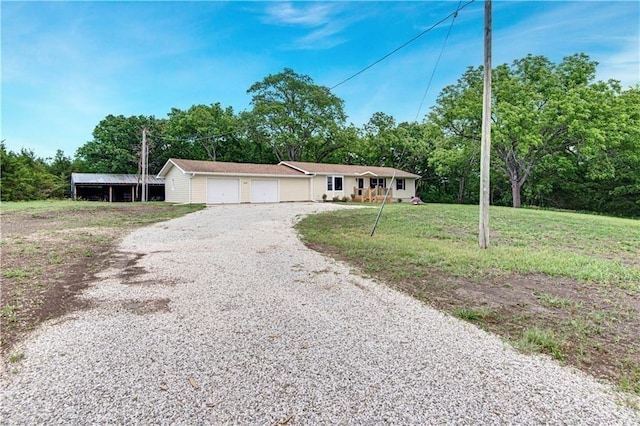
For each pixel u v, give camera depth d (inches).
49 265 218.1
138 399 87.4
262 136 1295.5
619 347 117.0
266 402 86.9
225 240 328.8
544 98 764.6
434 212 569.3
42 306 149.6
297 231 387.5
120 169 1267.2
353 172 1019.3
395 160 1330.0
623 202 902.4
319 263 238.7
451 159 903.1
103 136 1273.4
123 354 110.1
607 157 754.8
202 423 78.9
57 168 1322.6
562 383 96.7
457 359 109.8
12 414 81.1
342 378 98.3
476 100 782.5
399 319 142.2
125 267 222.8
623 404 87.4
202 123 1250.0
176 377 97.6
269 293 174.4
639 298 164.2
